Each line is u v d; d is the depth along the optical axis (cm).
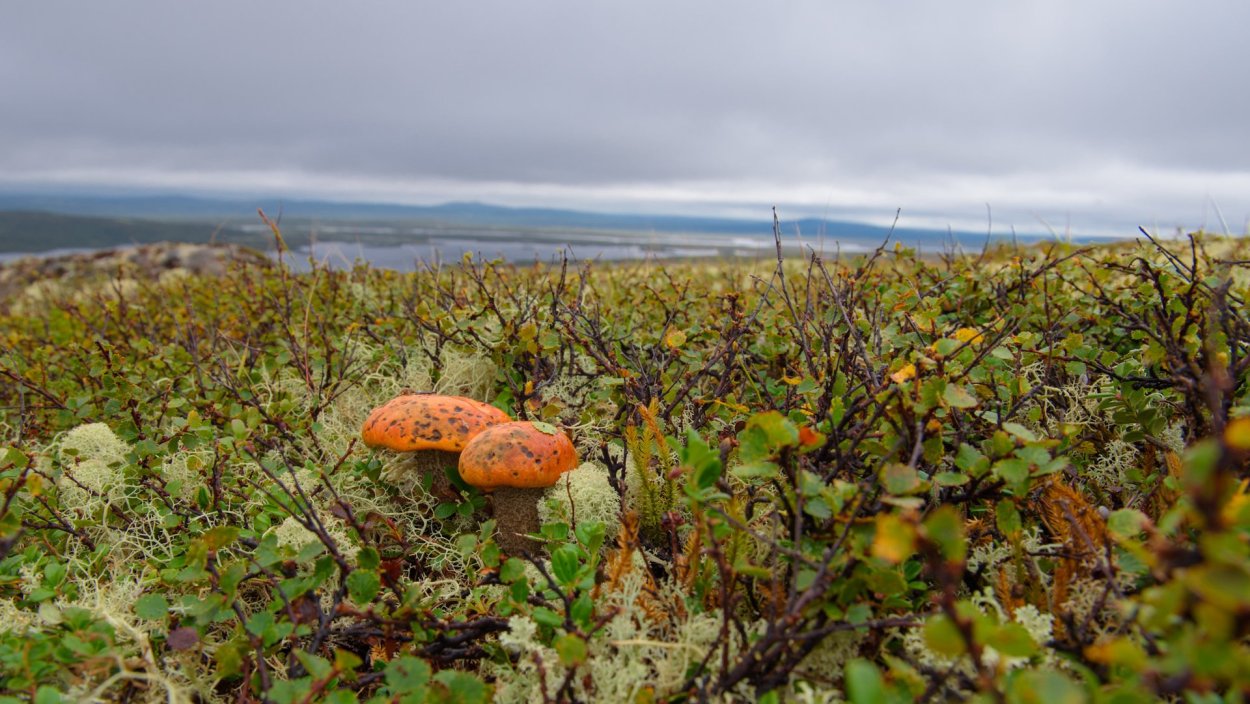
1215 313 34
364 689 33
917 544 19
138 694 31
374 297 82
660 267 82
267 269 91
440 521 45
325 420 57
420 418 43
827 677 28
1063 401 44
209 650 34
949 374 32
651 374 51
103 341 70
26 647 28
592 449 47
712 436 43
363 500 44
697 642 30
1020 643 18
